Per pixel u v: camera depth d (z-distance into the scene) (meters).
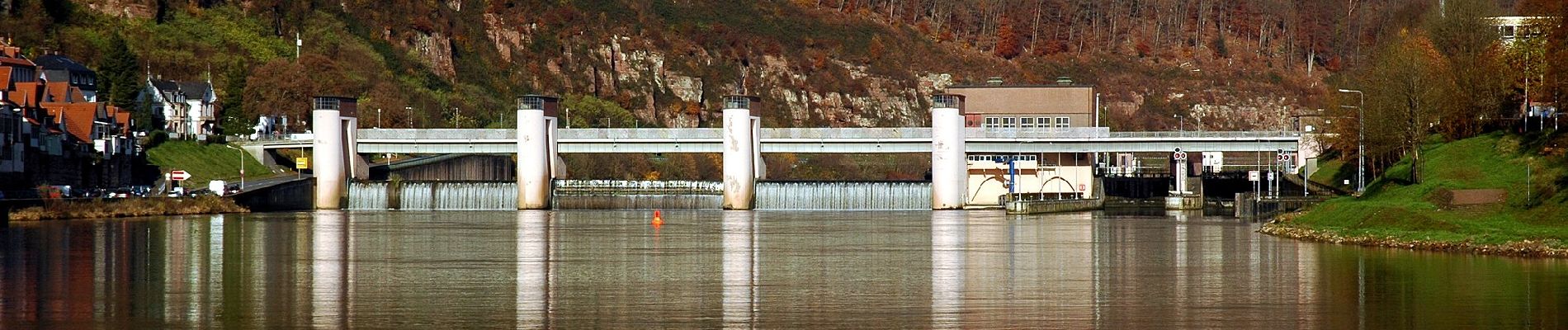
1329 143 198.00
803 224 158.25
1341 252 105.31
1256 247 113.19
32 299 77.12
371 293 80.50
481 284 85.94
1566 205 111.06
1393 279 84.19
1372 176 173.50
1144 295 78.00
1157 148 199.62
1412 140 153.12
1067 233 136.75
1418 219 115.88
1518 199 117.81
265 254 109.44
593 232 143.38
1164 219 169.38
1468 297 75.06
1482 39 178.12
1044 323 67.38
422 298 77.94
